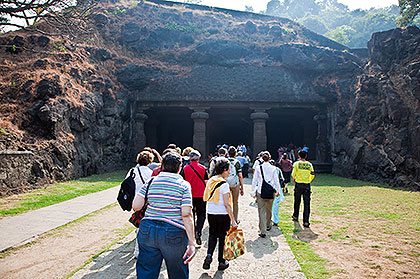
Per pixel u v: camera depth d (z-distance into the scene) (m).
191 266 5.52
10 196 11.93
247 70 26.02
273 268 5.40
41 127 16.62
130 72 25.38
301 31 32.38
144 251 3.67
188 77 25.64
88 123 20.06
